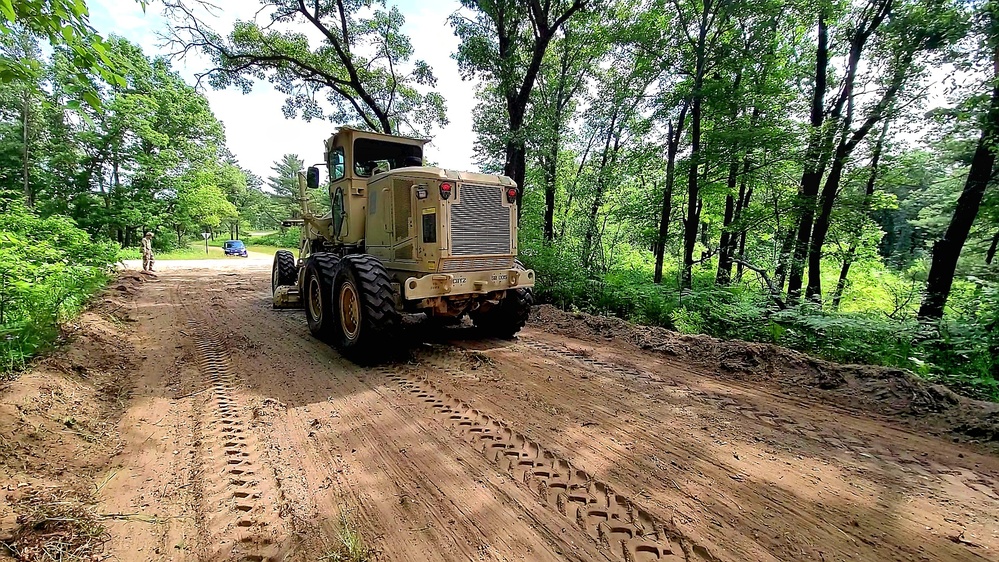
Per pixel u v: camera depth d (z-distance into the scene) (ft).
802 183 31.83
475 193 17.12
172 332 21.86
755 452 9.88
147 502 8.04
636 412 12.12
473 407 12.48
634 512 7.77
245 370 15.90
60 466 8.76
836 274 43.70
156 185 93.40
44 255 20.31
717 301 24.47
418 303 17.08
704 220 51.39
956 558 6.65
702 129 38.17
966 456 9.72
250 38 39.58
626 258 53.11
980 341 15.94
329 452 9.95
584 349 18.74
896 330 17.07
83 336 16.99
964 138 24.30
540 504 7.99
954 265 25.21
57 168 85.30
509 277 18.03
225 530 7.29
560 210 57.72
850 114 28.84
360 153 20.84
